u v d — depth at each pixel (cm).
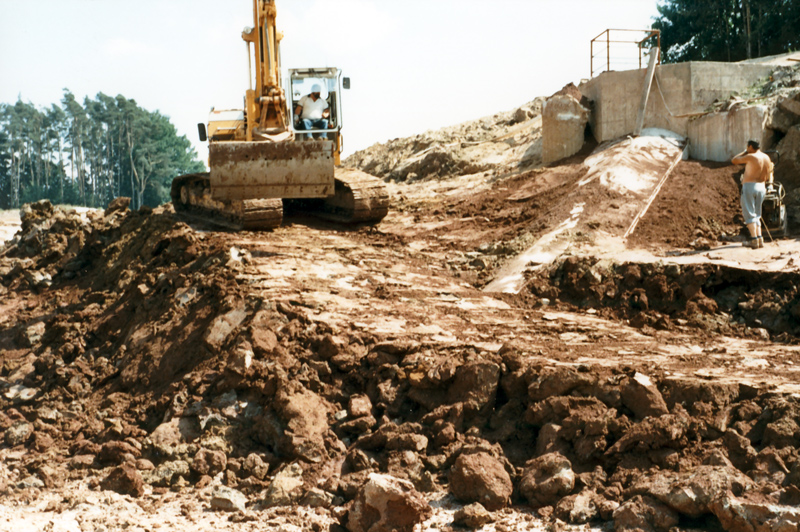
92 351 1230
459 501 692
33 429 966
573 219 1518
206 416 854
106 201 8875
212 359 962
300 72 1827
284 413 814
